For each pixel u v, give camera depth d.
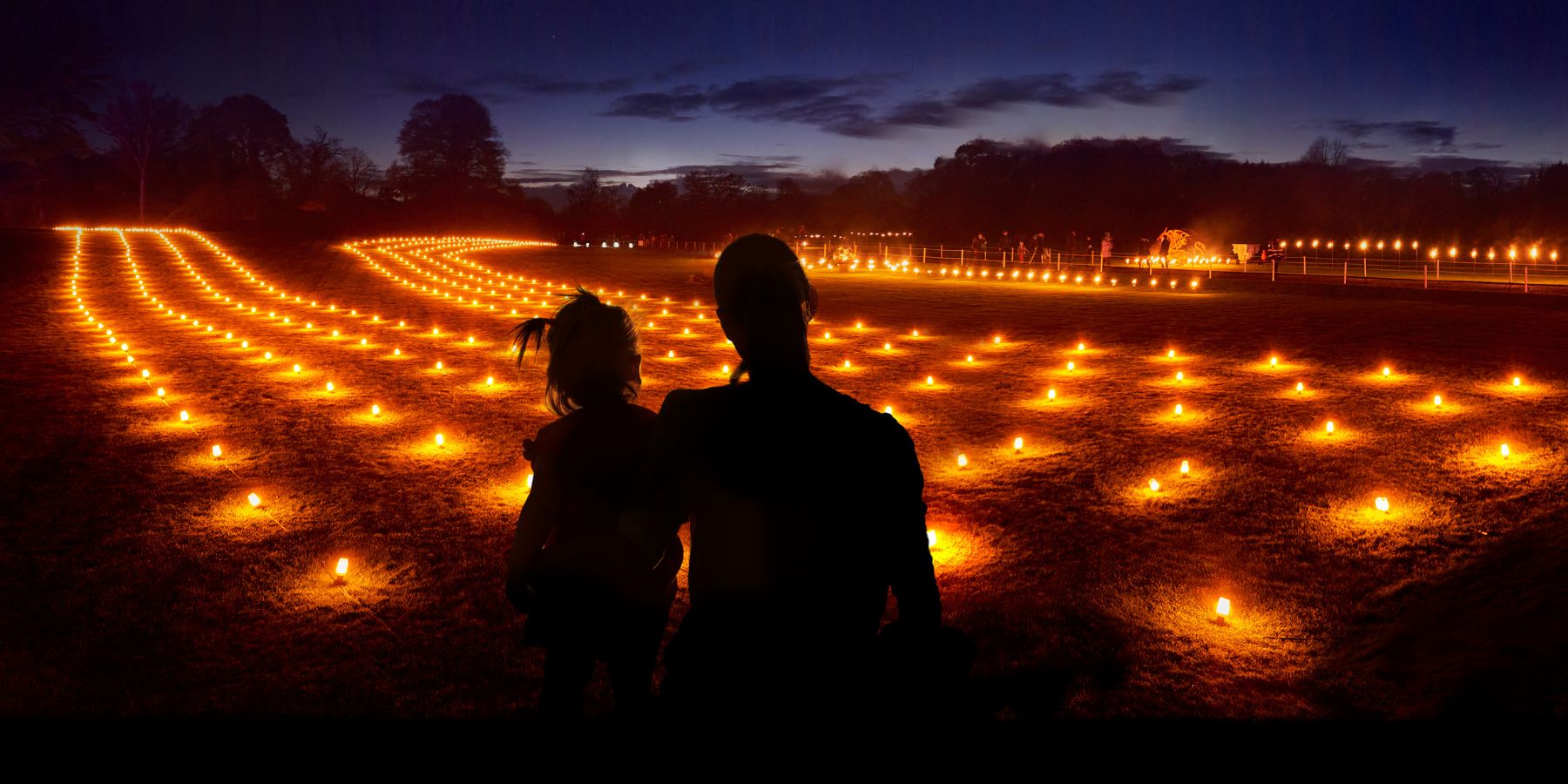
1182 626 4.89
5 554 6.02
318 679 4.34
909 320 20.78
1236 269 41.41
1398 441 8.87
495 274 36.66
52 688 4.23
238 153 85.38
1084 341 16.92
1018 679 4.30
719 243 75.31
